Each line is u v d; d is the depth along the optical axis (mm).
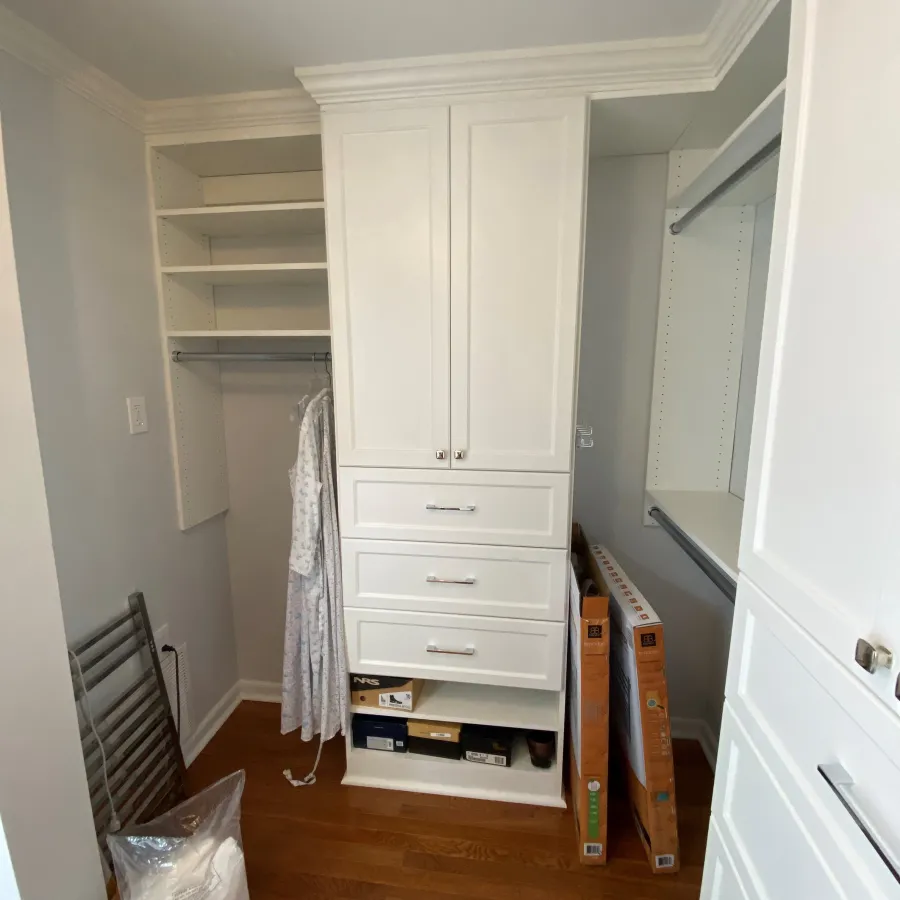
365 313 1565
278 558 2227
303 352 2029
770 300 869
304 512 1684
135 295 1696
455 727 1803
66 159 1433
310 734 1844
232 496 2205
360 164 1497
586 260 1851
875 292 621
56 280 1412
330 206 1528
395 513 1660
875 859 622
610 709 1863
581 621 1490
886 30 605
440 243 1498
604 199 1815
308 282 1989
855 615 645
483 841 1651
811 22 766
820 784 729
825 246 724
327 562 1721
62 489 1445
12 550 1031
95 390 1548
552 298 1480
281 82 1525
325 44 1328
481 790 1810
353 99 1468
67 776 1166
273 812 1760
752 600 928
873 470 617
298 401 2102
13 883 1056
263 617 2279
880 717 600
